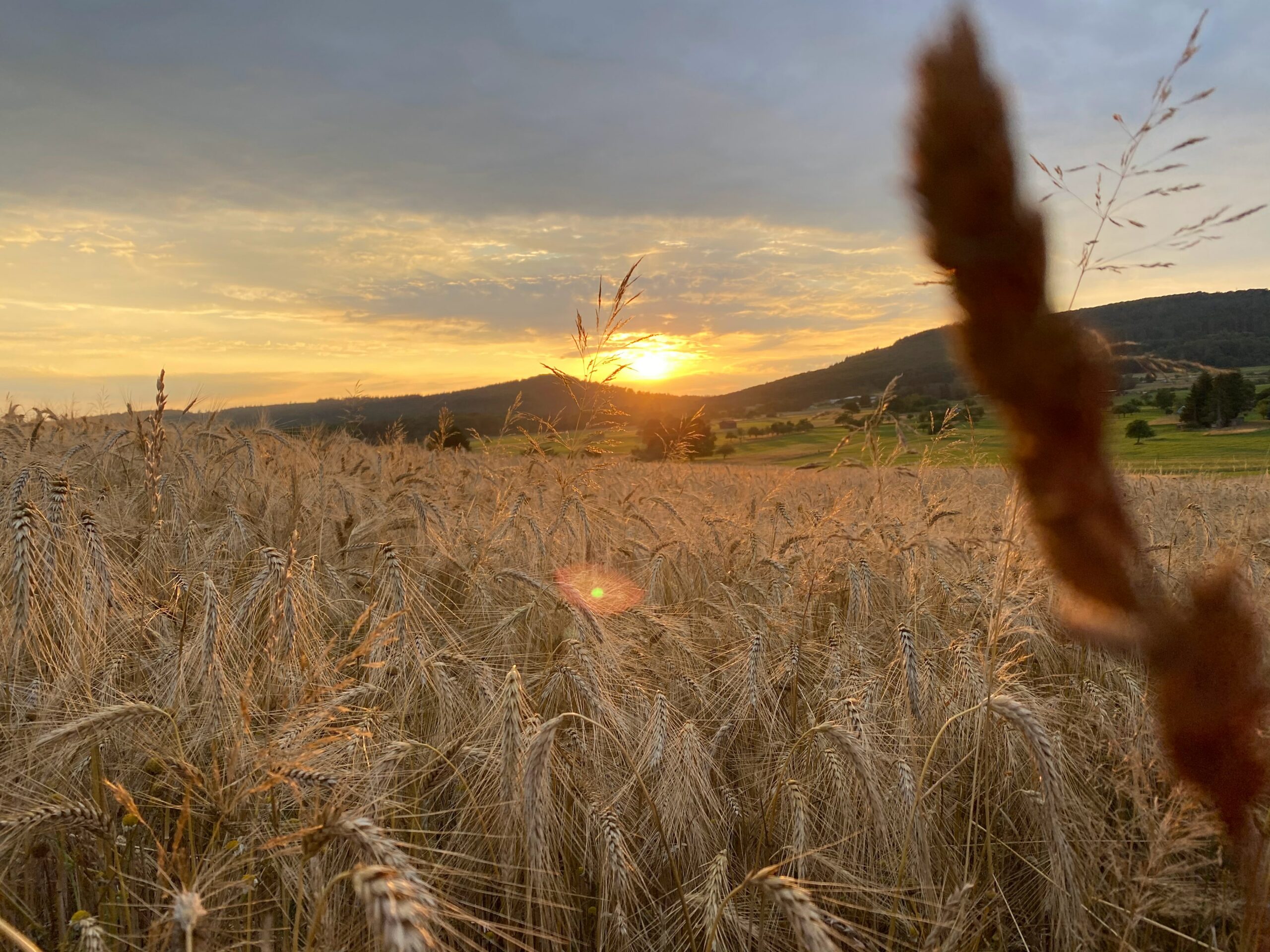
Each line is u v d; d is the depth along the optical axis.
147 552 4.74
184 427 9.48
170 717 2.84
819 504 8.37
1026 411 0.67
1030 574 4.10
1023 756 3.64
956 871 3.33
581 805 3.39
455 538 6.02
